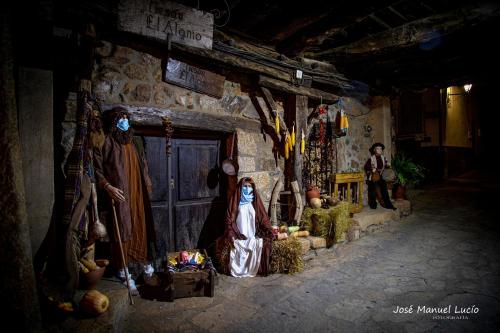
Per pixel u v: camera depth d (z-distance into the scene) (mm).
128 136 3225
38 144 2689
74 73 2824
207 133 4090
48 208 2727
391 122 7137
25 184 2631
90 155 2857
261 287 3395
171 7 3256
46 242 2566
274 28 4016
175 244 3930
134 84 3406
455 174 11047
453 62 5586
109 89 3252
